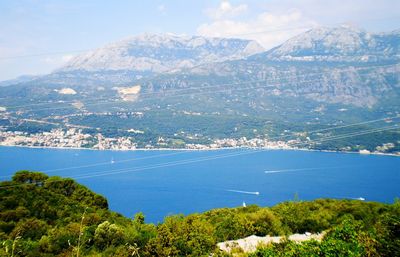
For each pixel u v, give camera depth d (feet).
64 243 146.72
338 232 116.98
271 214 180.34
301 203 227.81
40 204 212.84
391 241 101.35
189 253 135.03
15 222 190.08
